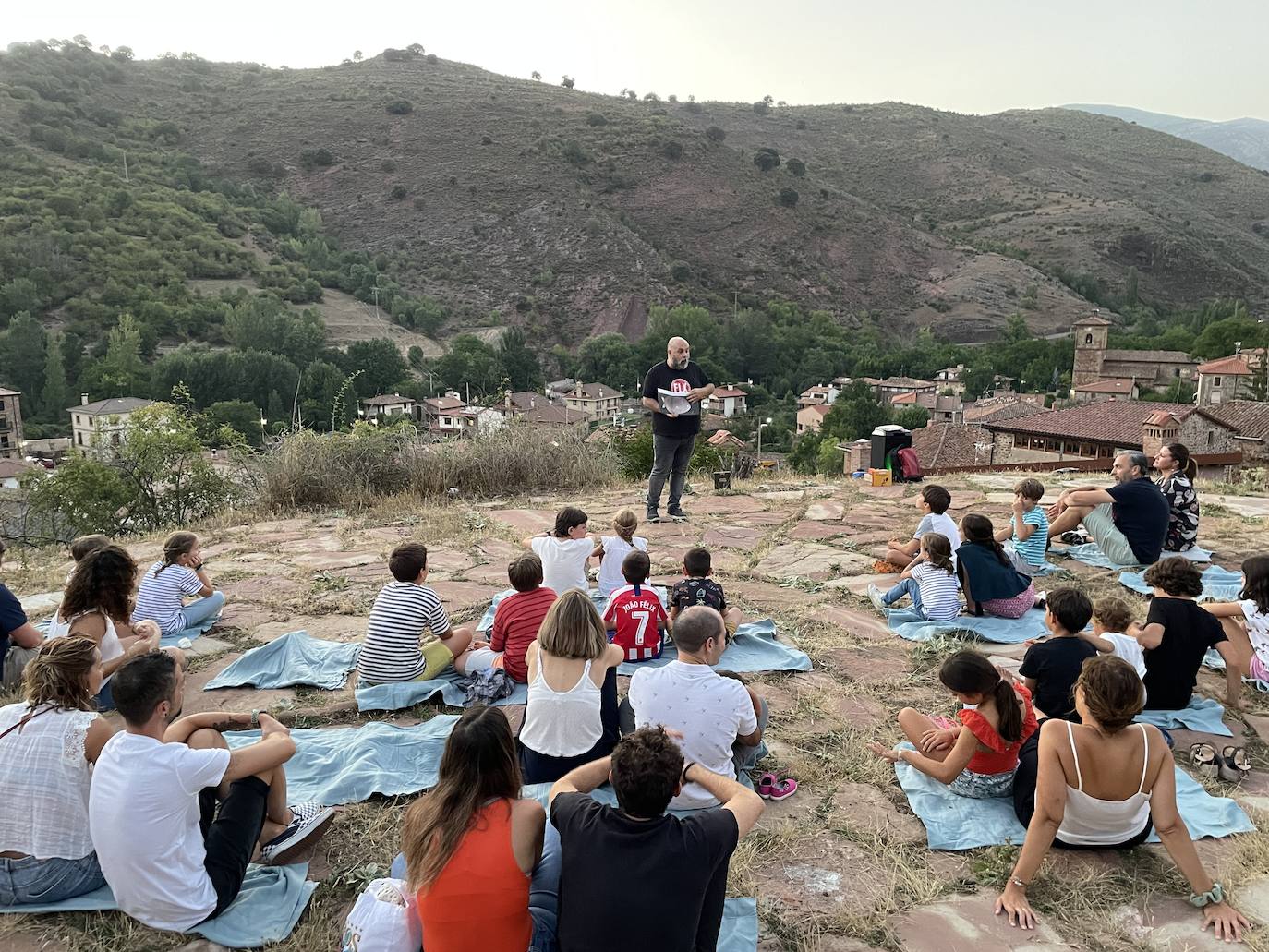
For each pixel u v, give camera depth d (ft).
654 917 7.52
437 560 26.58
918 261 465.47
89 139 416.05
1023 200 574.15
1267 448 110.52
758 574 24.56
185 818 9.37
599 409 292.81
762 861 10.98
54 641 10.50
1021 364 327.26
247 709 15.61
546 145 489.26
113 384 232.53
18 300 264.31
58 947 9.21
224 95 558.97
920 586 19.92
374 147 490.49
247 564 26.45
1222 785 12.89
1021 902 9.88
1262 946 9.24
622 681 16.37
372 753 13.32
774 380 349.61
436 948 7.80
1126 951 9.21
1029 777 11.50
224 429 43.09
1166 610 14.87
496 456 39.75
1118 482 24.52
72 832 9.73
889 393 297.12
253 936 9.44
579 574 20.04
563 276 395.96
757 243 445.78
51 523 38.42
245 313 278.67
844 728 14.74
